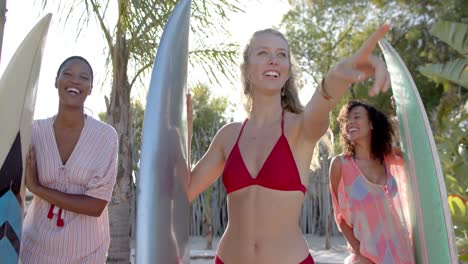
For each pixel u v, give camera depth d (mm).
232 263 2113
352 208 2957
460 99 10375
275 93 2201
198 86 6270
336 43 15617
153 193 1655
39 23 2342
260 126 2193
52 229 2457
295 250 2061
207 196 10844
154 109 1768
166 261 1707
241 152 2166
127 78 5633
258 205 2072
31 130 2383
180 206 1960
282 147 2092
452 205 4586
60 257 2455
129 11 5367
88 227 2516
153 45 5488
